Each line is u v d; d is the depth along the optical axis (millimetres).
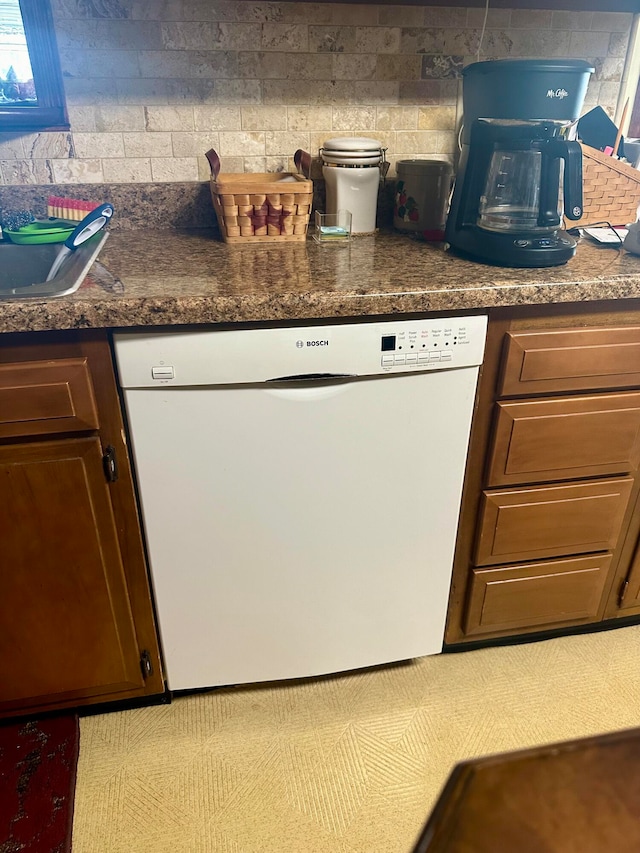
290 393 1095
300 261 1253
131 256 1283
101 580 1188
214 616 1282
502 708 1406
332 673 1501
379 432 1161
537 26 1540
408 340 1089
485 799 385
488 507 1298
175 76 1442
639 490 1370
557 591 1440
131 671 1310
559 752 416
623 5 1509
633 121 1687
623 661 1525
